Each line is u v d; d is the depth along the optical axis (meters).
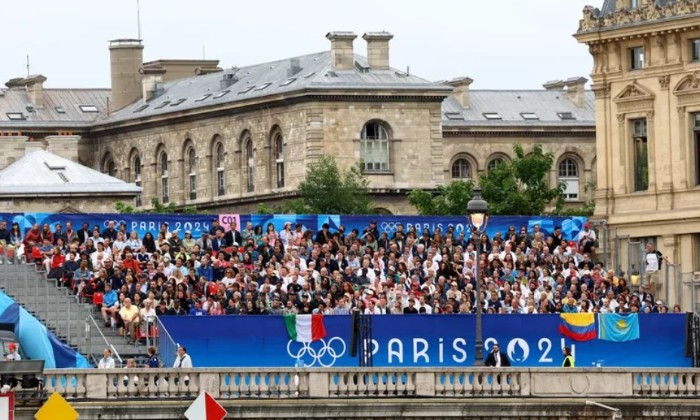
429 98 187.38
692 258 138.00
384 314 100.06
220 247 107.06
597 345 103.44
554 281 110.50
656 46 139.50
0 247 102.12
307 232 109.00
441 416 94.62
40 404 89.38
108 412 90.75
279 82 191.00
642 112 140.38
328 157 182.00
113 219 106.00
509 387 95.94
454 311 104.38
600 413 96.62
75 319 99.62
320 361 99.06
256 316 98.31
